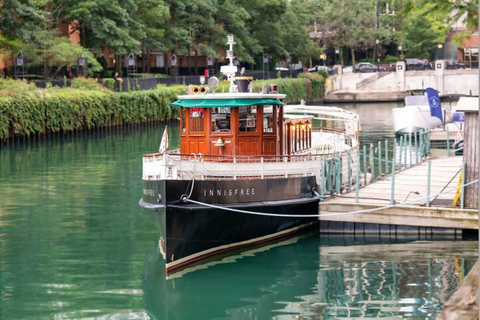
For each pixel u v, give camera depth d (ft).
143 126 254.88
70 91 227.40
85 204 110.93
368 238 90.33
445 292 70.33
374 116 284.20
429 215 88.74
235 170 83.20
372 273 76.38
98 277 76.48
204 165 82.17
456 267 77.77
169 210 76.02
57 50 241.96
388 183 109.91
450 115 201.87
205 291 72.08
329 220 92.38
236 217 81.46
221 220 80.28
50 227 96.58
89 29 263.49
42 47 240.32
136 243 89.04
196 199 77.97
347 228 92.27
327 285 73.10
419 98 213.05
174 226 76.54
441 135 189.78
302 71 387.75
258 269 78.33
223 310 67.41
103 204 110.73
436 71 377.71
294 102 343.87
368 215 90.63
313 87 368.68
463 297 39.32
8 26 220.64
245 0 345.51
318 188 93.76
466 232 90.63
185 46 309.83
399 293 70.44
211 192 79.41
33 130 205.98
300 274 76.54
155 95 259.60
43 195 118.32
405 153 128.47
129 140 207.82
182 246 77.77
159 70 353.72
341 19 406.41
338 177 98.63
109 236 92.32
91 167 149.69
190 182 77.41
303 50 396.37
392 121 257.96
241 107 86.53
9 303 69.26
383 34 410.11
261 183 83.82
